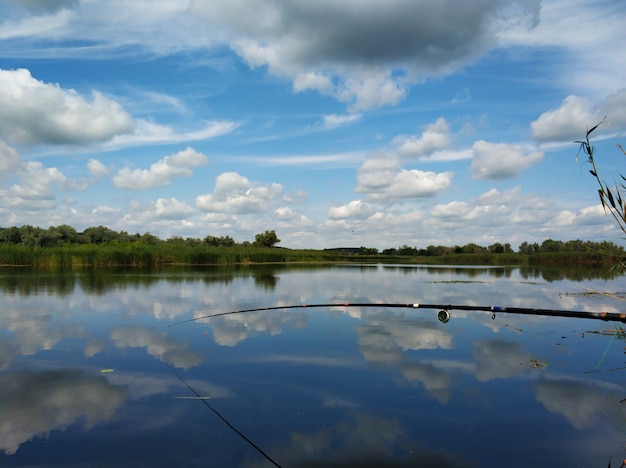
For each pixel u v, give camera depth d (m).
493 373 9.62
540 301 20.22
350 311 17.89
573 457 6.16
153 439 6.61
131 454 6.18
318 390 8.59
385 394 8.41
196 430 6.89
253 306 18.73
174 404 7.91
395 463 6.01
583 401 8.05
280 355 11.02
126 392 8.50
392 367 10.04
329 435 6.76
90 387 8.75
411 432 6.88
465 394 8.38
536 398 8.20
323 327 14.45
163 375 9.49
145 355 11.02
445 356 10.91
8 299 20.20
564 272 43.41
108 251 48.50
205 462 5.96
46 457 6.07
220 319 15.84
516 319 16.02
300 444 6.48
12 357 10.79
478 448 6.40
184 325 14.67
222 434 6.78
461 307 8.70
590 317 6.86
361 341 12.48
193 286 26.70
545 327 14.59
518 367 10.05
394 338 12.88
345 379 9.22
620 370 9.81
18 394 8.34
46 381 9.08
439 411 7.62
